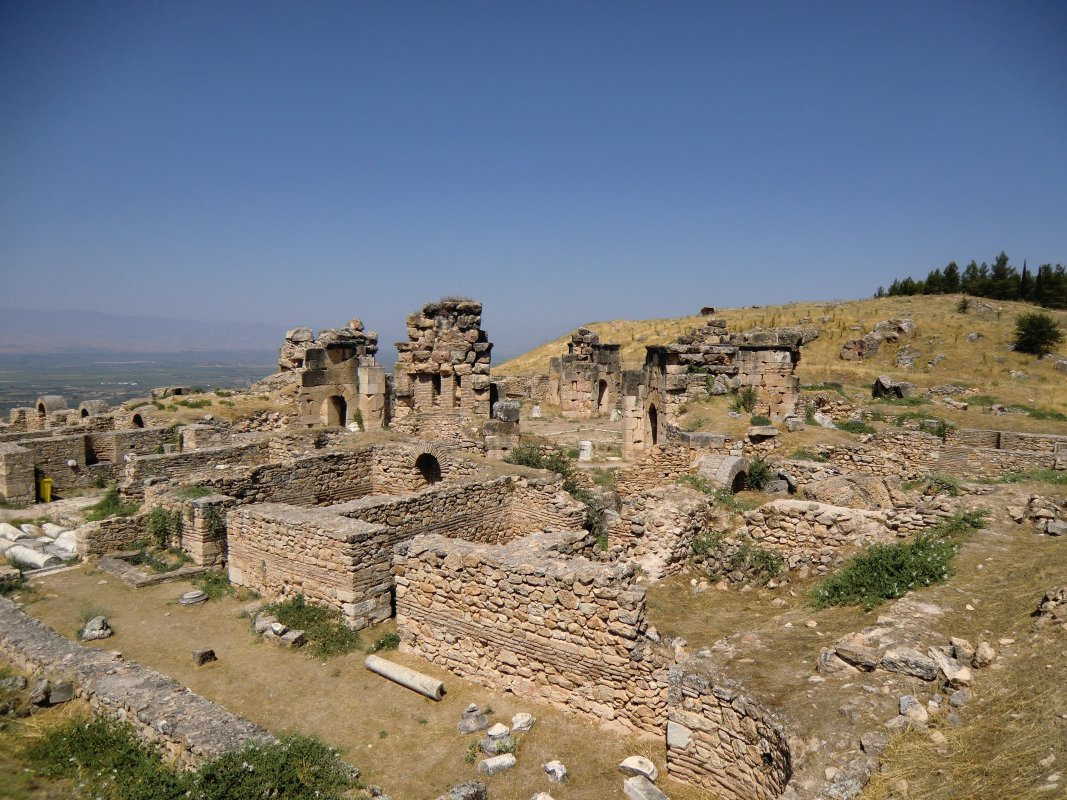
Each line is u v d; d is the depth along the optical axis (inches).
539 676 394.0
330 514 563.5
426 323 1258.0
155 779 283.0
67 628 511.8
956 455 999.0
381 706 398.6
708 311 3174.2
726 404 1208.2
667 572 565.9
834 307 3134.8
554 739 354.9
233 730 316.5
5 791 285.6
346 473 863.1
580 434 1411.2
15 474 912.3
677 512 591.8
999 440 1138.7
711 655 340.8
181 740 310.2
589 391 1734.7
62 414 1456.7
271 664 453.7
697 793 307.3
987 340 2342.5
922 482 780.6
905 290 3659.0
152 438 1143.6
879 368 2273.6
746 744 292.8
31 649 401.1
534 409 1748.3
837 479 727.1
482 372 1254.3
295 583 544.7
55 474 996.6
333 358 1309.1
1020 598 349.1
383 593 517.0
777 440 956.6
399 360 1280.8
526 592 396.2
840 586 428.5
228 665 452.4
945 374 2155.5
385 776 329.4
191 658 461.1
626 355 2915.8
